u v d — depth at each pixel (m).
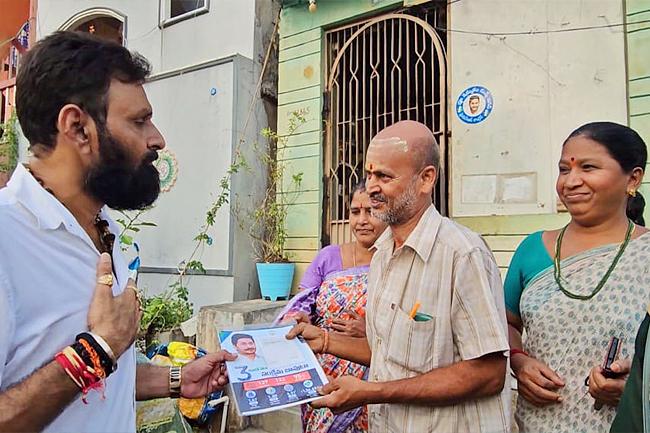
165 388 1.39
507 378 1.39
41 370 0.88
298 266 4.59
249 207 4.81
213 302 4.73
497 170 3.57
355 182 4.38
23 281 0.92
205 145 4.96
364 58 4.33
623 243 1.44
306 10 4.67
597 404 1.33
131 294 1.04
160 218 5.19
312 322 2.12
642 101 3.12
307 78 4.64
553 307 1.47
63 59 1.00
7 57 8.00
